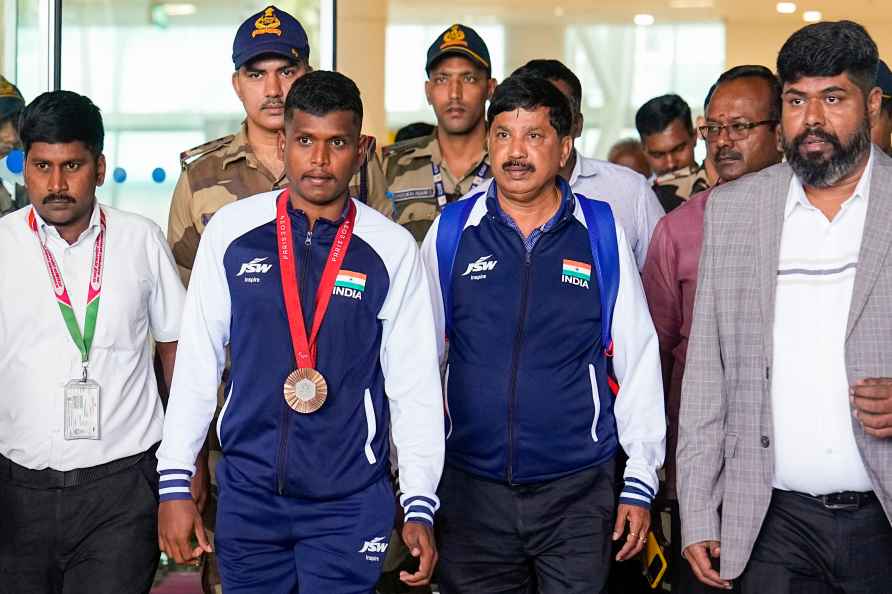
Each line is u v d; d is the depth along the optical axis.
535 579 3.59
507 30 9.08
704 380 3.26
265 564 3.16
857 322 3.03
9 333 3.40
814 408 3.07
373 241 3.20
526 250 3.38
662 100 6.22
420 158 4.82
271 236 3.18
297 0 6.01
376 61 8.12
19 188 4.66
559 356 3.33
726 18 9.19
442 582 3.49
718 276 3.24
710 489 3.24
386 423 3.22
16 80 5.60
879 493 3.02
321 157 3.09
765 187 3.22
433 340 3.25
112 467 3.41
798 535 3.14
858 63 3.00
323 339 3.12
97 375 3.41
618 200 4.29
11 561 3.41
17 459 3.39
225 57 5.85
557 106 3.35
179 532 3.15
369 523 3.12
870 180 3.09
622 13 9.14
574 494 3.35
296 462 3.08
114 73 5.76
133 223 3.56
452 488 3.44
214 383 3.23
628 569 4.12
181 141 5.82
